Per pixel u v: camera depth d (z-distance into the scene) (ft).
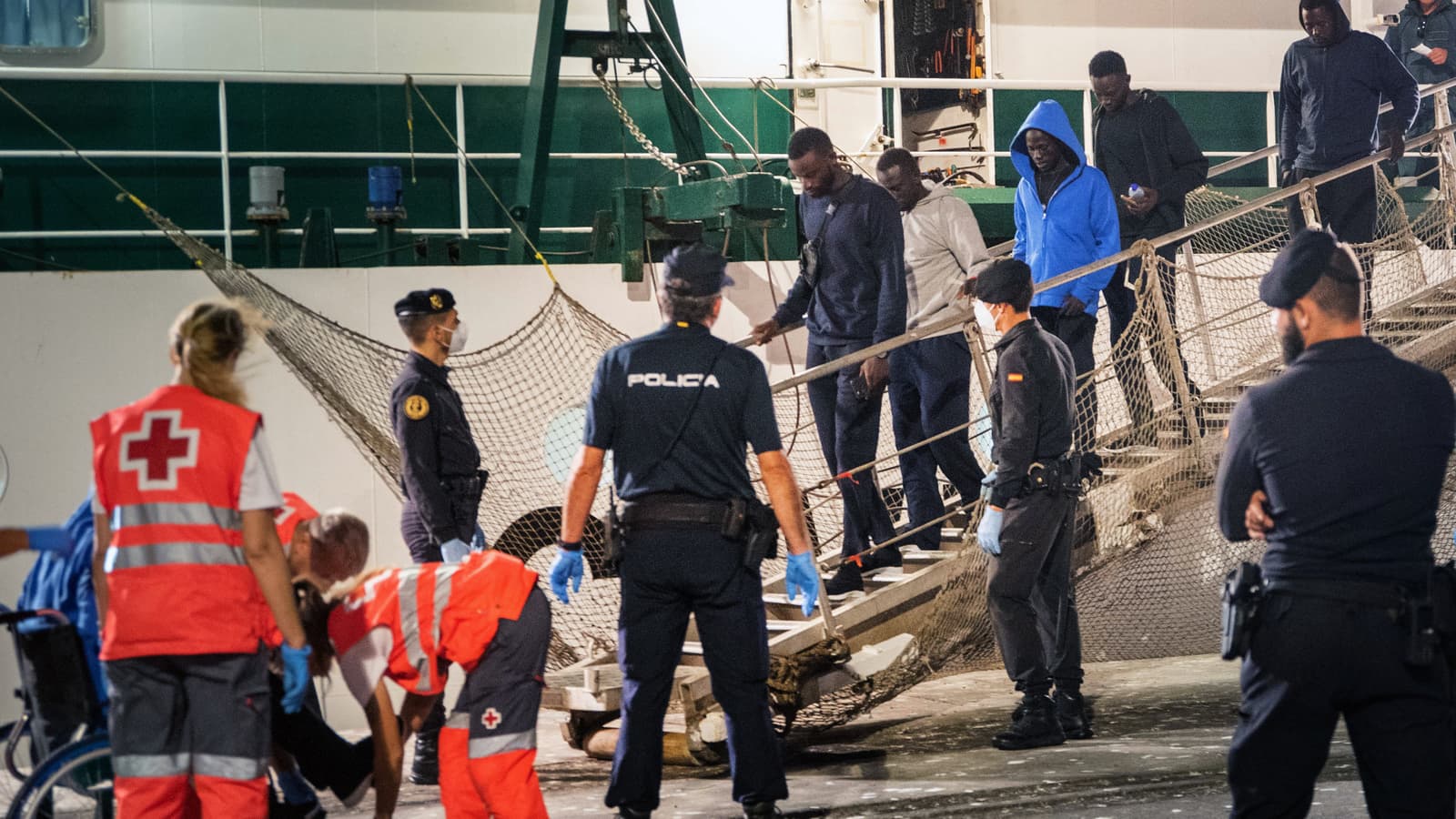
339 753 35.94
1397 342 70.44
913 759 49.06
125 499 31.09
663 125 87.56
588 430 38.88
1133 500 62.23
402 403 45.88
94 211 79.41
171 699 30.99
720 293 39.06
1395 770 25.96
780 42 94.02
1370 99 69.67
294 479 63.52
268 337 57.93
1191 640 70.33
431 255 79.20
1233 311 68.69
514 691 35.83
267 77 78.59
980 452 71.87
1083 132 98.68
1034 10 99.66
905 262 59.47
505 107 86.22
